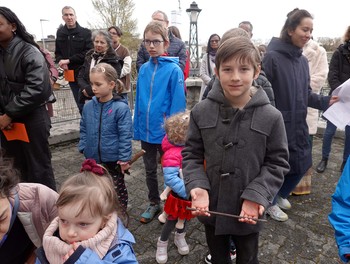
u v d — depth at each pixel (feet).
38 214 4.68
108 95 8.39
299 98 8.07
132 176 12.64
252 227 4.86
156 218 9.28
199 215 4.96
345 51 11.41
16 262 4.98
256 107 4.58
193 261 7.45
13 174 4.06
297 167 8.52
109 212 3.96
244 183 4.63
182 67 14.65
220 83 4.74
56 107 17.85
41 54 8.41
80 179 4.00
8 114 8.09
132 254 3.94
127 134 8.33
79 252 3.55
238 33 6.12
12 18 7.88
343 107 7.11
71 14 15.76
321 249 7.91
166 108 8.70
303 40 7.68
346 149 12.42
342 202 4.63
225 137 4.64
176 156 6.67
